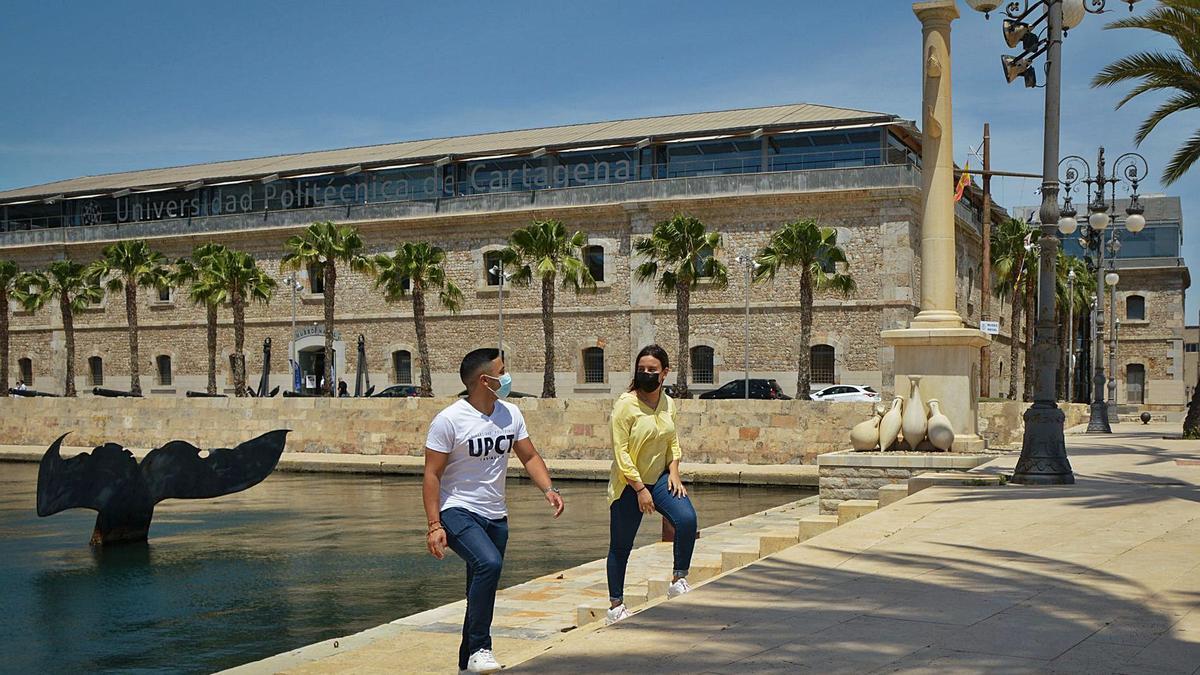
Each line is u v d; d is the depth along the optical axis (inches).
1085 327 3024.1
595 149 2025.1
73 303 2315.5
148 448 1676.9
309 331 2240.4
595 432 1374.3
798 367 1807.3
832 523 483.2
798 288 1855.3
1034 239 2089.1
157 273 2190.0
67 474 771.4
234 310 2050.9
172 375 2391.7
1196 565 311.1
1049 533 372.5
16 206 2586.1
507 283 2069.4
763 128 1879.9
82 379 2486.5
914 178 1808.6
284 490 1201.4
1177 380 2925.7
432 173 2158.0
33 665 433.1
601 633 234.2
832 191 1811.0
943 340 685.9
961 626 237.6
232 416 1614.2
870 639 226.1
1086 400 3004.4
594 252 2014.0
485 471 263.4
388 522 910.4
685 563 320.5
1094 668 202.7
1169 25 927.0
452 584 610.5
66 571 677.3
